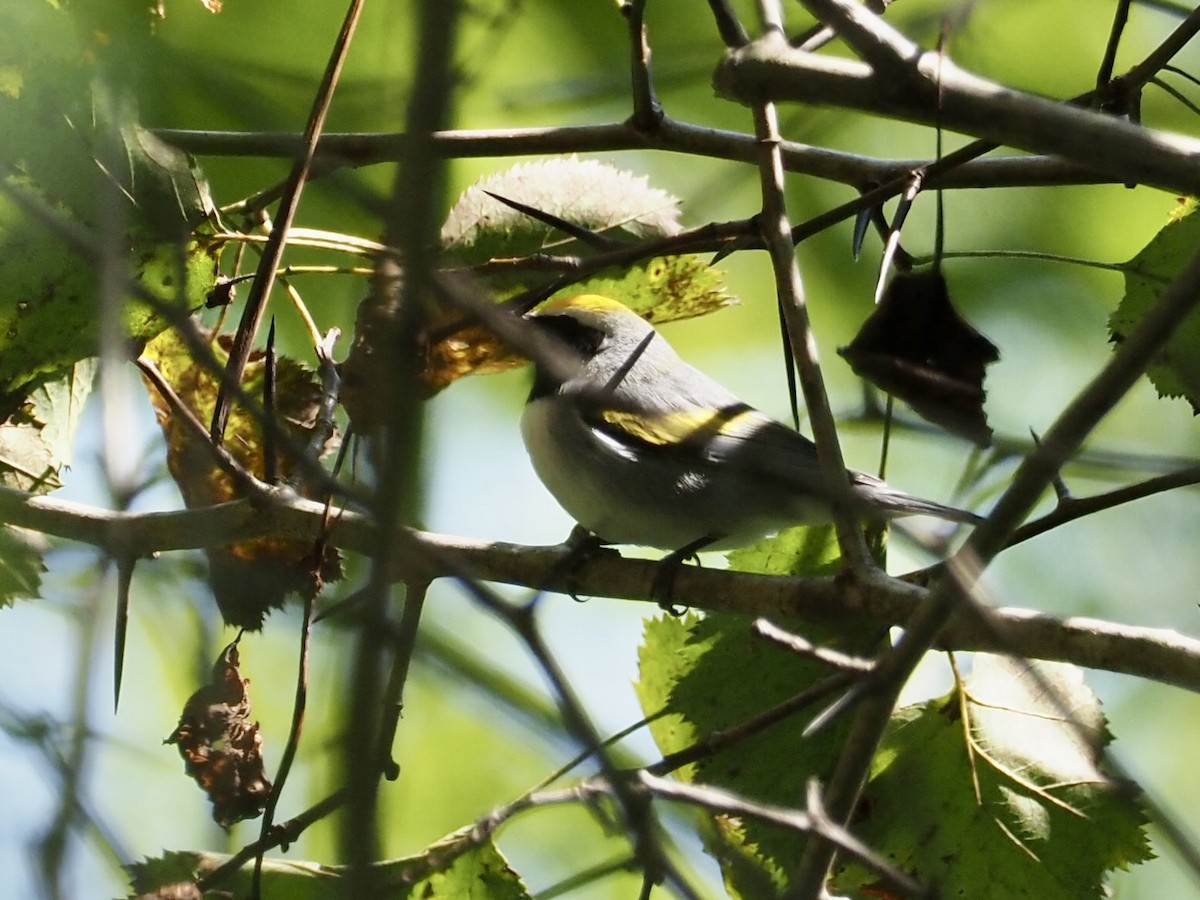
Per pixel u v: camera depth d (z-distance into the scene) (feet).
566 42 41.91
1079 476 32.32
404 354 15.35
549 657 17.17
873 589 22.85
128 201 25.26
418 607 21.77
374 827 15.01
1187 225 27.48
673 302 31.63
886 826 26.50
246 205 28.32
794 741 27.22
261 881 24.81
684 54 38.32
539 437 34.76
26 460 29.73
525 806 20.57
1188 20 25.80
